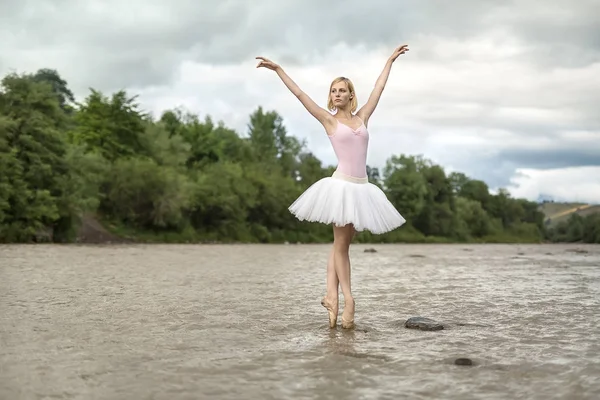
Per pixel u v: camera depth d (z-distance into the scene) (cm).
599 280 1140
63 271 1242
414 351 441
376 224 542
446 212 9588
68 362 395
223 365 389
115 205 5375
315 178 8838
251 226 6631
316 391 328
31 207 3809
